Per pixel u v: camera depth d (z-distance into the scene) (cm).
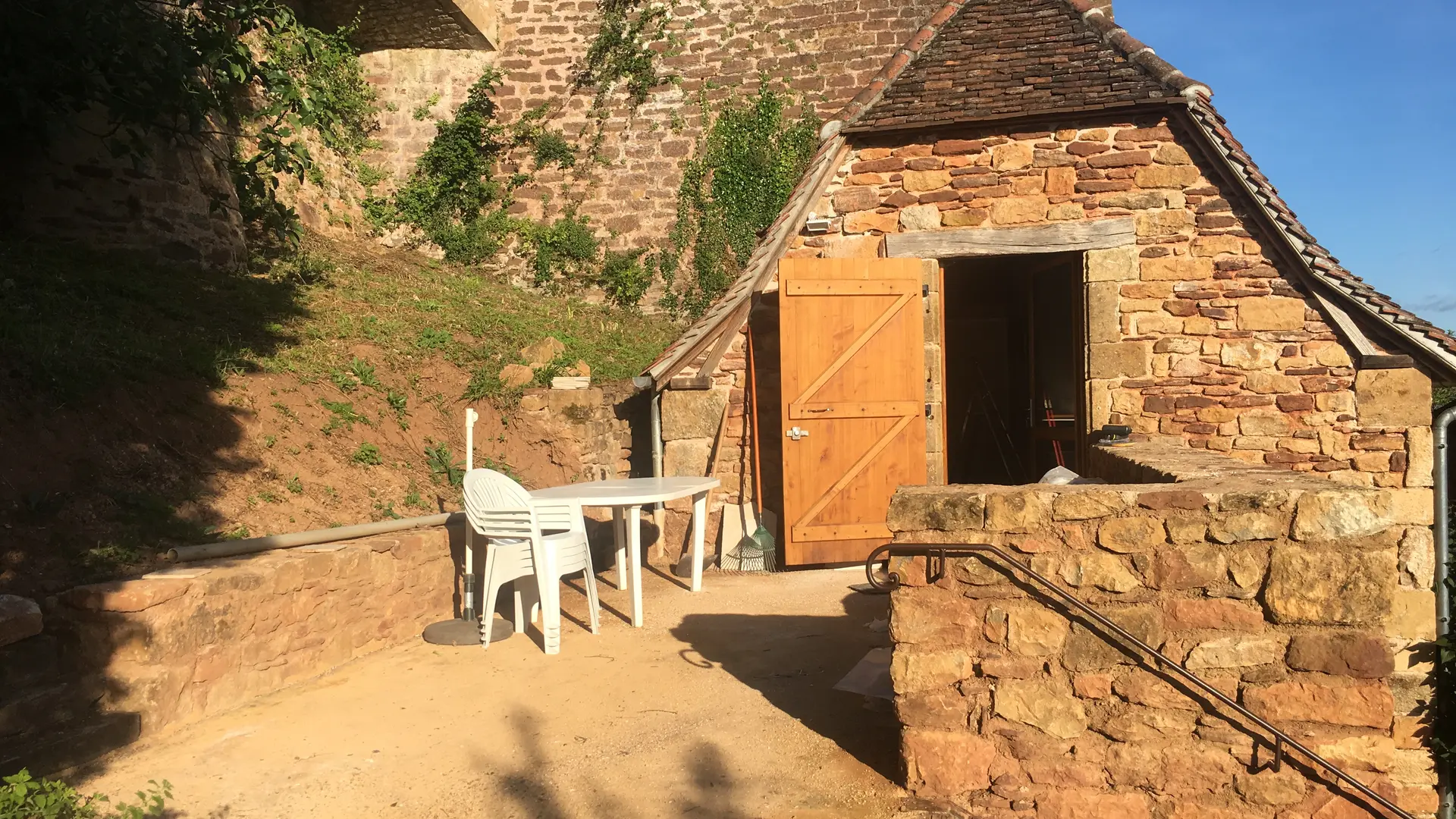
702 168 1415
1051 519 350
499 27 1484
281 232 975
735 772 388
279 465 615
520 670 512
